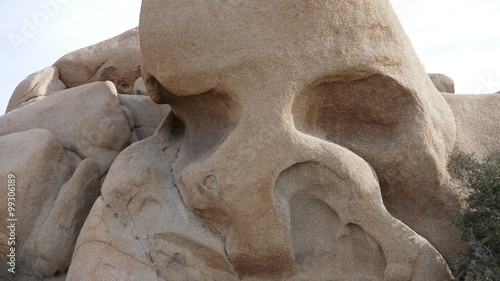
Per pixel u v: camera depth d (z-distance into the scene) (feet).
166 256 15.06
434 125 14.74
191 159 16.14
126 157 16.25
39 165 17.43
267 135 13.51
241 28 13.75
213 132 16.06
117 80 31.83
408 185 14.78
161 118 22.06
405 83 14.20
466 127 15.93
